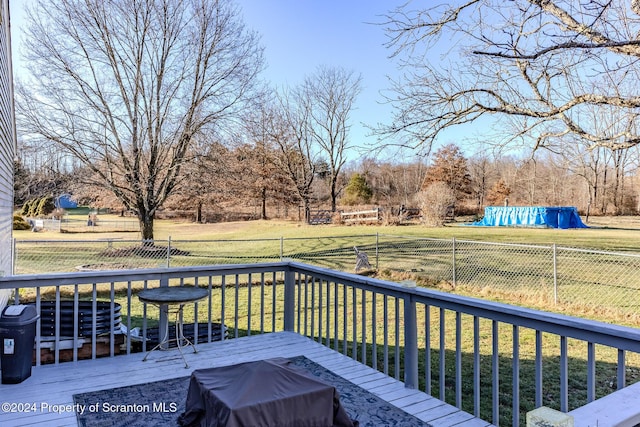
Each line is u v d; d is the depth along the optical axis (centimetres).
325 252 1332
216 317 627
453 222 2369
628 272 916
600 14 426
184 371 317
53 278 324
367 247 1377
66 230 2147
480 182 2986
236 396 189
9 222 734
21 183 1325
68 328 351
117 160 1426
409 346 292
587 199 2270
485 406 338
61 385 289
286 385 201
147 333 406
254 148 2742
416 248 1319
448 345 499
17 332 289
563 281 848
